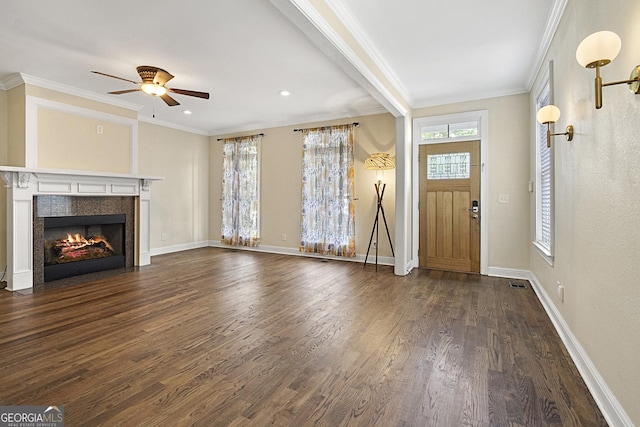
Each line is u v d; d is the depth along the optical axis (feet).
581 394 6.08
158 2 8.40
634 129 4.82
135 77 13.51
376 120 18.16
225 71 12.82
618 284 5.31
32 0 8.30
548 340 8.37
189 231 23.08
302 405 5.71
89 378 6.51
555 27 9.23
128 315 10.06
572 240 7.88
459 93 15.33
